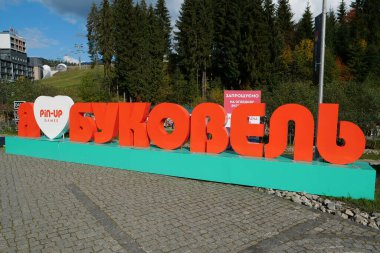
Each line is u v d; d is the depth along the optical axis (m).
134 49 46.84
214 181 8.93
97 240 5.16
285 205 7.00
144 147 10.48
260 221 6.05
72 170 10.30
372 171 7.27
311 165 7.75
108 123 11.09
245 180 8.49
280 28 51.91
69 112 12.06
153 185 8.55
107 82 49.66
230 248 4.95
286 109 8.29
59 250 4.82
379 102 21.09
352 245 5.09
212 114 9.16
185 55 49.31
